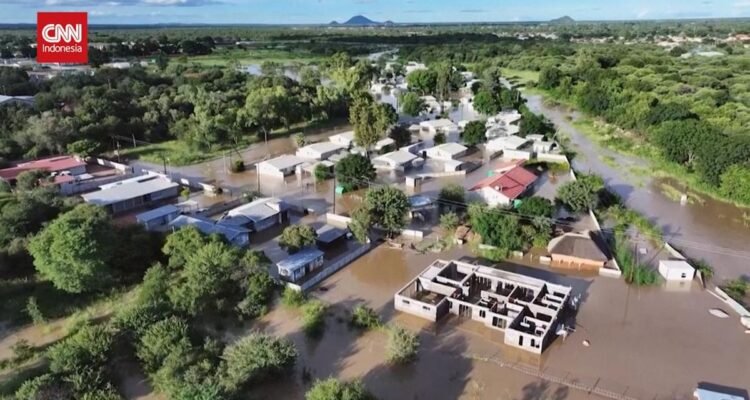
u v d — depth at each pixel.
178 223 63.84
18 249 53.19
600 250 56.88
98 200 70.88
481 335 45.16
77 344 38.25
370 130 94.12
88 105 109.62
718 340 44.41
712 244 63.44
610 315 47.97
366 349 43.03
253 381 37.66
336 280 54.81
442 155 98.56
